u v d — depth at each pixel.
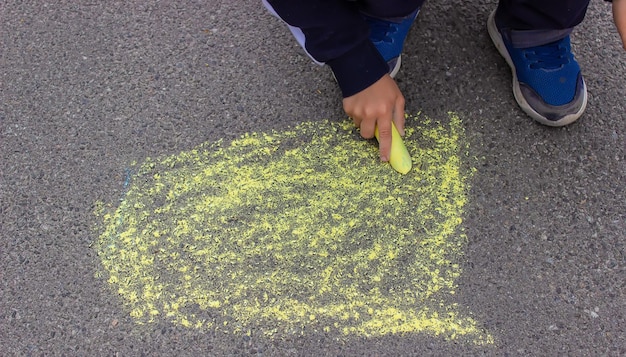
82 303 0.85
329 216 0.88
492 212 0.88
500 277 0.84
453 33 1.01
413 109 0.95
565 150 0.91
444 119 0.94
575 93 0.91
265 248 0.87
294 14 0.80
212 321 0.84
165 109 0.97
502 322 0.82
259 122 0.95
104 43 1.03
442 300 0.83
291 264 0.86
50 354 0.83
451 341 0.81
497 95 0.96
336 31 0.82
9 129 0.96
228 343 0.83
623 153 0.91
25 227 0.90
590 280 0.84
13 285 0.87
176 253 0.87
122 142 0.95
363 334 0.82
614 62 0.98
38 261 0.88
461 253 0.86
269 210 0.89
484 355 0.81
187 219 0.89
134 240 0.88
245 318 0.84
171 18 1.04
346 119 0.95
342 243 0.87
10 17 1.06
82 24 1.05
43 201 0.91
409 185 0.90
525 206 0.88
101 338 0.83
